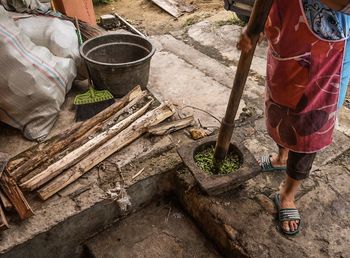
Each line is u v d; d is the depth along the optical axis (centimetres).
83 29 313
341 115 267
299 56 155
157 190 231
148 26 392
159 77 300
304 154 178
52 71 239
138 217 229
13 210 196
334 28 146
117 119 249
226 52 339
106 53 283
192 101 274
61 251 209
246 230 196
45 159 222
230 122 187
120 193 210
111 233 221
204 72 308
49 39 269
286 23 154
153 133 238
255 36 154
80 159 221
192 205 218
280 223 197
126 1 447
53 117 246
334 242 191
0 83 225
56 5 342
